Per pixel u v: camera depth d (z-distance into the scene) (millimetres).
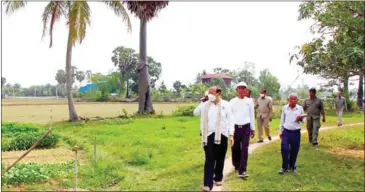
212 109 7680
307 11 10828
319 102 12430
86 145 13664
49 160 11078
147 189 7762
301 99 17734
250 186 7867
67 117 28375
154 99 53938
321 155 10750
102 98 58406
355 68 10180
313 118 12477
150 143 13664
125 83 70500
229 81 61188
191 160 10422
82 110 35938
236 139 8602
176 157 11141
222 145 7816
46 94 92875
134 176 9039
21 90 90188
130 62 69875
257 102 13633
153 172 9414
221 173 8016
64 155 12062
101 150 12289
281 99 37344
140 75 28141
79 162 10734
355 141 13508
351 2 9812
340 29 10164
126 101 57406
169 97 54906
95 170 9422
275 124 20094
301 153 11055
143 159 10539
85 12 21234
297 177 8539
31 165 9539
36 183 8195
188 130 17859
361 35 9617
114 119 24312
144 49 28109
